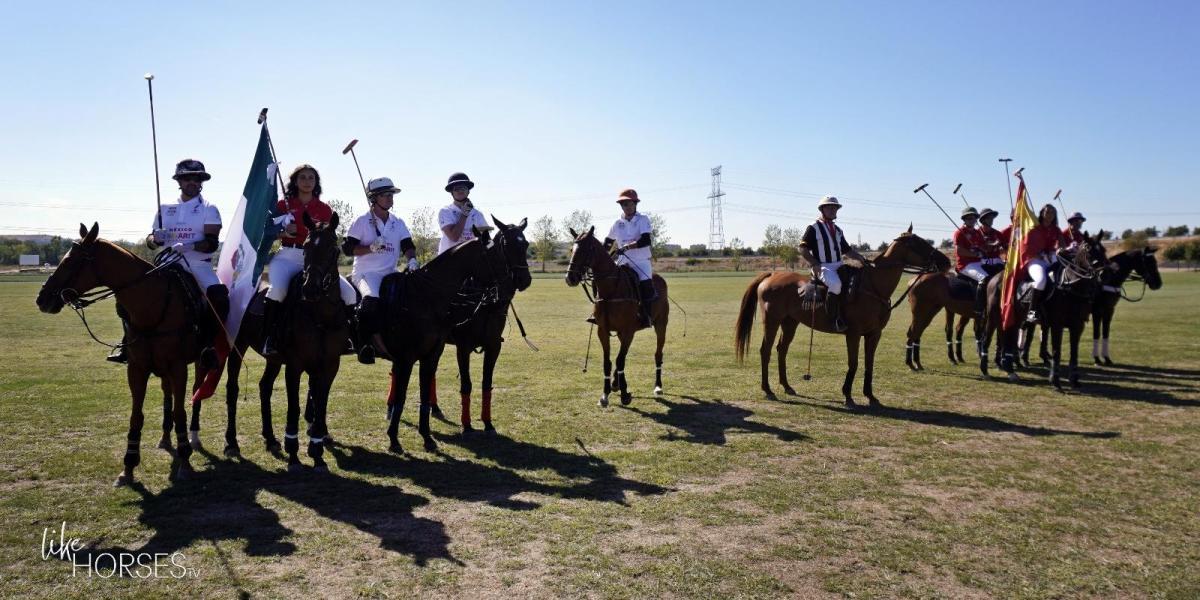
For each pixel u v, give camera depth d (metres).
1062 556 4.31
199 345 5.87
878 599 3.77
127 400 8.50
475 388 9.74
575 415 8.16
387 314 6.53
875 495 5.41
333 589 3.82
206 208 5.93
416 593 3.78
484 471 5.99
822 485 5.64
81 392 8.97
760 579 3.98
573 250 8.55
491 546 4.40
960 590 3.88
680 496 5.36
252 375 10.93
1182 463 6.23
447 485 5.61
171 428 6.66
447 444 6.88
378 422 7.70
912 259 8.77
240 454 6.40
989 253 11.75
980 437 7.19
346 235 6.63
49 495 5.23
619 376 8.84
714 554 4.31
